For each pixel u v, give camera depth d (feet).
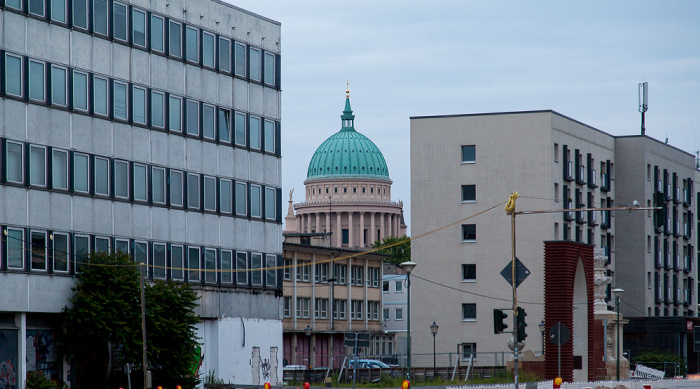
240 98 410.52
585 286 479.00
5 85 311.88
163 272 368.48
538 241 594.65
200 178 388.57
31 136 319.88
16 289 312.71
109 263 330.95
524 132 601.21
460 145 613.11
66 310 325.01
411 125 623.36
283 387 385.29
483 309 601.62
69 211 331.77
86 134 339.16
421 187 619.67
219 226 397.39
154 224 365.40
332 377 488.44
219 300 395.55
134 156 358.23
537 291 593.42
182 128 380.17
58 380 327.26
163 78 371.97
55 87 328.90
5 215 310.45
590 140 654.12
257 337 417.90
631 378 515.91
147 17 365.81
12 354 314.14
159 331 328.29
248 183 414.21
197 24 388.98
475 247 606.55
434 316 611.47
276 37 432.66
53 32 328.70
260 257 420.77
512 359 510.17
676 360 618.85
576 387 329.31
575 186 630.74
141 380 333.01
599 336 505.25
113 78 350.64
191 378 341.82
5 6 312.50
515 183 601.62
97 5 345.31
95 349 333.62
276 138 431.02
